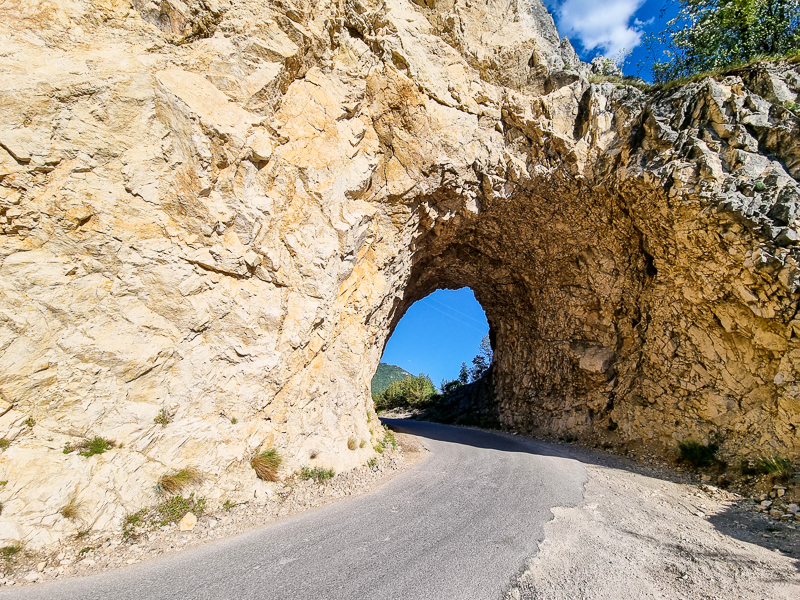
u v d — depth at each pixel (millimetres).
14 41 5105
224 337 6035
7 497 4000
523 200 13062
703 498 7555
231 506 5332
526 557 4090
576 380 15031
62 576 3654
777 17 12328
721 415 10070
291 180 7441
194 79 6270
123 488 4645
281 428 6574
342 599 3197
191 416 5488
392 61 9891
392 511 5562
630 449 11969
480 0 11367
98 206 5133
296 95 7840
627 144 11547
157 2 6293
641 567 4090
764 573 4176
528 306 17406
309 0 7977
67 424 4562
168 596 3227
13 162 4680
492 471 8297
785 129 9766
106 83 5352
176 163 5781
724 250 9727
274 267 6855
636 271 12891
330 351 8086
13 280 4504
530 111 11727
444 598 3242
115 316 5102
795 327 8594
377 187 9719
